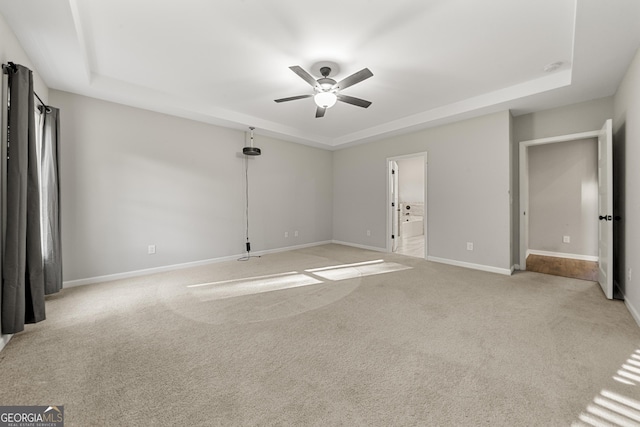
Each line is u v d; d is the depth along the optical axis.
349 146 6.07
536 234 5.25
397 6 2.01
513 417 1.28
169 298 2.88
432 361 1.74
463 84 3.32
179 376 1.59
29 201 2.17
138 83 3.31
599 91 3.15
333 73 3.02
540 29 2.27
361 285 3.32
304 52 2.62
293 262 4.57
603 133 3.03
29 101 2.14
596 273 3.84
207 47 2.55
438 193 4.55
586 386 1.49
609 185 2.81
